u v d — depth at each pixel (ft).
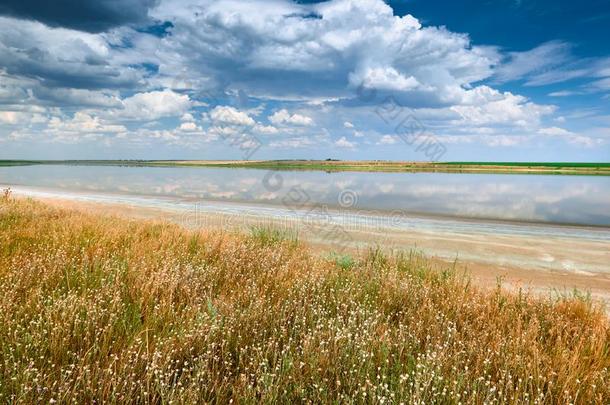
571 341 15.88
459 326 16.76
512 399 10.83
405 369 12.68
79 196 87.25
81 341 12.66
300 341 13.32
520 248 39.86
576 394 11.12
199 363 11.59
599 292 26.23
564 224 57.72
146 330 12.51
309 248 32.63
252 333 14.32
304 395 10.98
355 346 13.01
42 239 26.22
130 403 10.30
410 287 20.59
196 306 15.65
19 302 15.14
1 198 51.03
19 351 11.50
